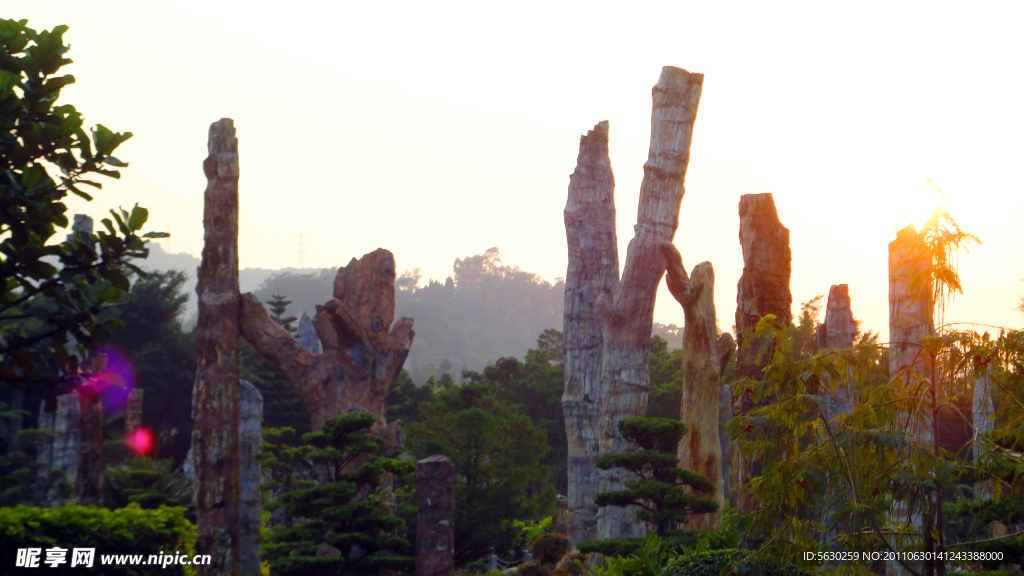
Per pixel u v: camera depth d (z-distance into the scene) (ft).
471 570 78.74
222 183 69.15
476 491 79.41
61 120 19.16
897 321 46.24
